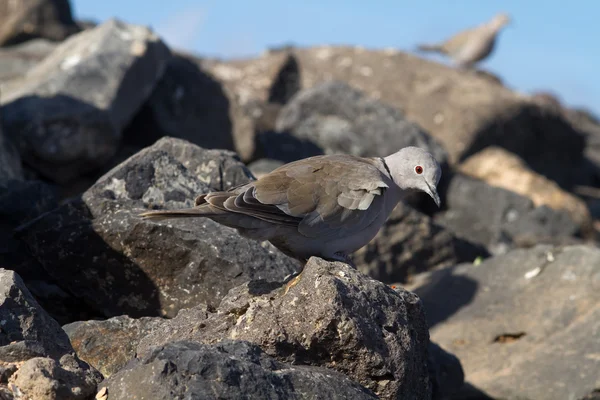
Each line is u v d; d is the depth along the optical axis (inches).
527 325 538.6
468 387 499.8
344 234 374.6
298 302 344.8
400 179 400.5
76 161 738.8
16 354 332.8
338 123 986.7
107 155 754.2
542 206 912.3
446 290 586.6
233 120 875.4
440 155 956.6
